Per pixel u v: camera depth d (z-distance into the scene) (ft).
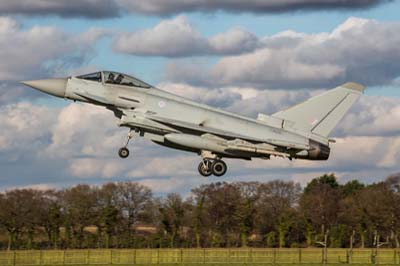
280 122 520.83
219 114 516.32
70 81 520.83
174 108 513.86
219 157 510.58
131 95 516.32
